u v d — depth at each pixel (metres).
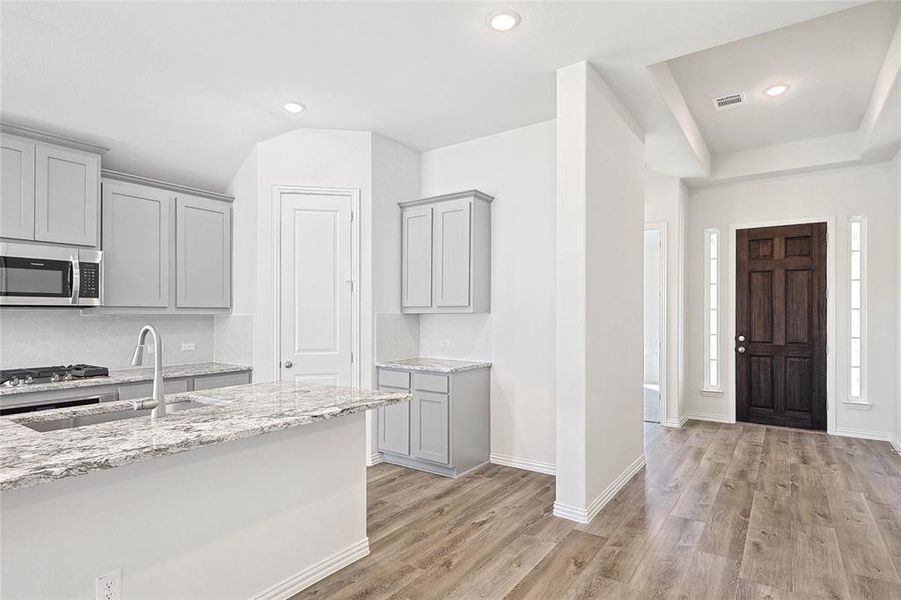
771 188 5.46
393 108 3.69
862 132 4.51
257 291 4.04
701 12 2.45
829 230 5.14
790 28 3.04
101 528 1.63
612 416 3.40
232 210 4.34
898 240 4.60
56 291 3.23
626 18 2.51
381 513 3.13
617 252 3.48
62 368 3.45
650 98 3.47
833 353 5.09
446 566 2.48
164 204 3.86
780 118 4.48
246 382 4.14
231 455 2.01
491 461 4.21
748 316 5.59
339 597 2.22
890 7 2.82
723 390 5.72
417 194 4.67
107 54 2.95
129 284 3.65
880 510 3.14
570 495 3.03
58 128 3.30
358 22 2.54
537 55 2.90
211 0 2.34
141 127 3.58
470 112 3.77
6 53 2.78
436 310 4.22
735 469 3.96
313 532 2.34
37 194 3.15
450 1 2.36
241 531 2.04
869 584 2.31
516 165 4.11
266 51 2.85
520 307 4.06
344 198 4.14
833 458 4.25
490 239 4.23
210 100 3.57
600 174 3.18
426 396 3.90
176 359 4.28
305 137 4.09
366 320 4.14
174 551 1.83
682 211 5.57
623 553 2.60
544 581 2.35
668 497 3.37
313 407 2.16
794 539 2.75
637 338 3.90
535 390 3.98
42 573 1.50
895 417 4.70
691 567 2.46
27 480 1.27
